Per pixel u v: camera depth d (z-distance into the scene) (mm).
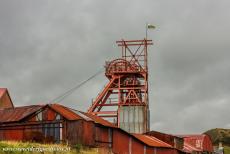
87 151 52344
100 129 58062
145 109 90062
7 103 71500
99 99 90812
